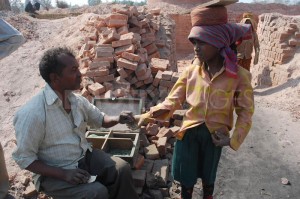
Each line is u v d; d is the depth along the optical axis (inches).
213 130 97.3
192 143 101.3
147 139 164.2
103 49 215.8
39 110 90.7
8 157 157.9
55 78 92.7
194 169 104.5
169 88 202.4
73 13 642.8
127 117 111.0
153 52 287.6
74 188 91.9
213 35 87.6
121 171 98.9
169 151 161.5
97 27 273.1
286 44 350.0
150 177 135.0
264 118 235.6
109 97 167.0
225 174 158.6
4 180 116.3
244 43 291.0
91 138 133.3
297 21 356.2
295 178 156.4
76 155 99.5
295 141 195.6
